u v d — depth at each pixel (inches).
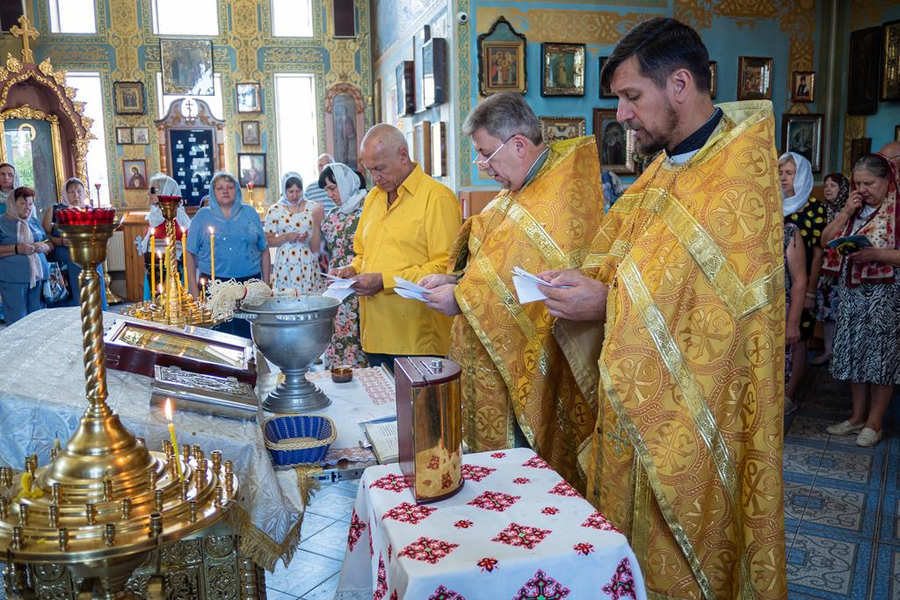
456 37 223.5
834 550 105.6
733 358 55.0
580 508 46.4
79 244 37.6
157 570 40.6
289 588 95.5
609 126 231.1
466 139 227.6
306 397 73.7
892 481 130.3
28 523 36.3
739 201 54.6
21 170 367.9
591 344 68.3
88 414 39.6
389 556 43.0
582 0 226.2
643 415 56.0
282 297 77.4
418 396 45.9
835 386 191.6
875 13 228.8
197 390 57.6
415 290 83.0
